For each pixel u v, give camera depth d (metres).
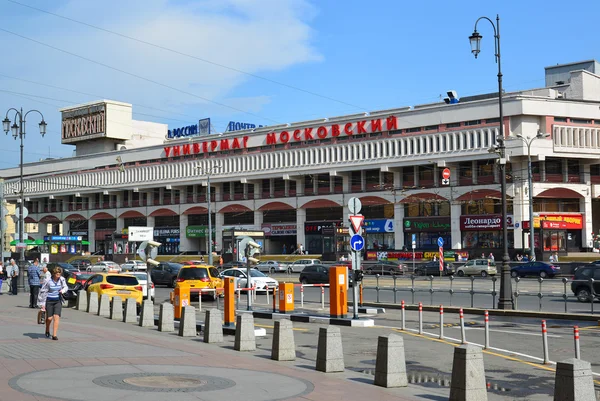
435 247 70.94
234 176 85.31
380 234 75.44
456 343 18.41
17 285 41.81
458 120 68.44
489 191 66.75
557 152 64.69
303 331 21.67
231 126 97.12
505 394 12.05
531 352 16.66
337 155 77.31
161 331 21.27
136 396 10.11
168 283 48.78
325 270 47.81
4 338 17.34
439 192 70.19
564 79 82.38
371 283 46.16
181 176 91.31
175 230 93.50
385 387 11.89
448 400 10.92
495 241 66.94
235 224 88.00
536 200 66.50
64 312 28.59
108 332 19.81
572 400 9.14
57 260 83.75
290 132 81.50
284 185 83.44
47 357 13.96
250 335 16.56
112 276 29.89
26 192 111.19
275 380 12.16
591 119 66.69
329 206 78.75
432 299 32.16
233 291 21.53
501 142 27.84
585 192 66.56
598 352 16.53
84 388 10.56
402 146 72.19
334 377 12.82
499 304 27.08
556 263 54.28
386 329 21.98
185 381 11.63
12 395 9.84
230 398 10.31
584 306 28.67
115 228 101.06
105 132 102.06
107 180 100.12
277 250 86.31
